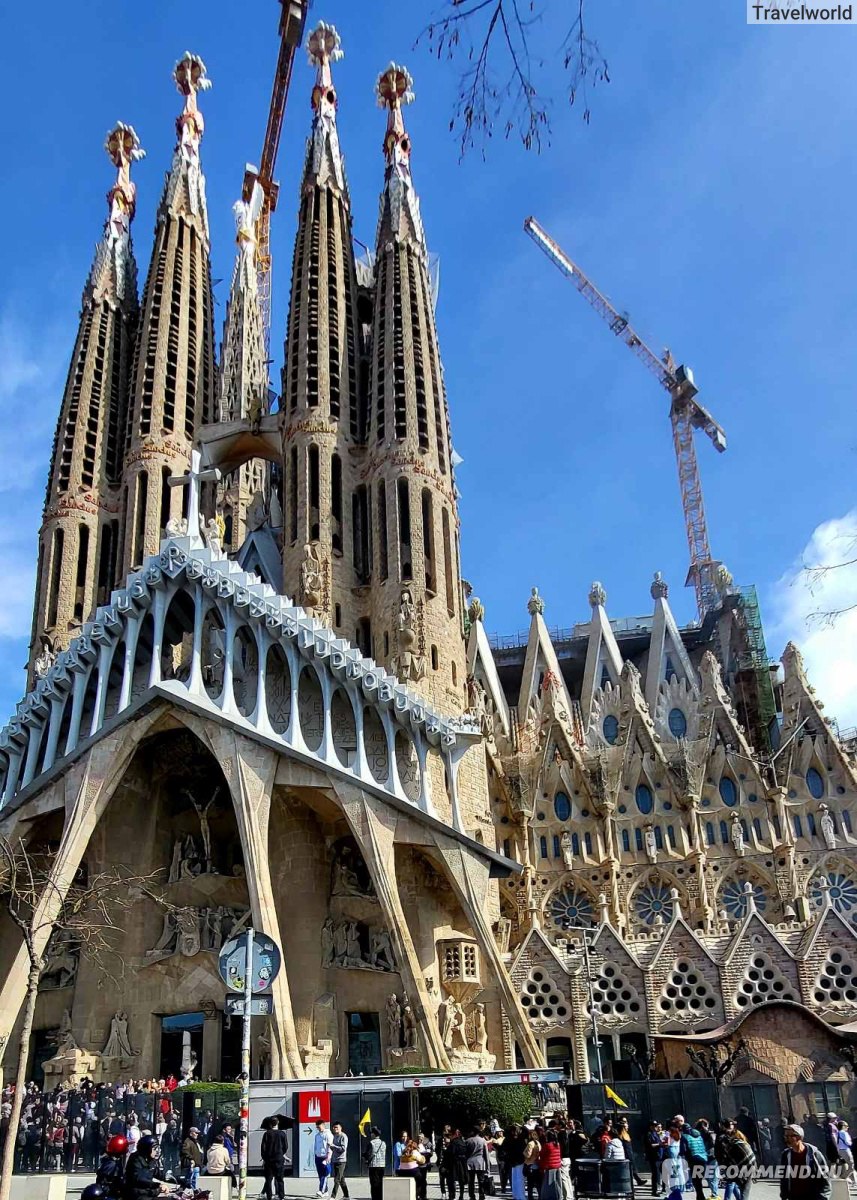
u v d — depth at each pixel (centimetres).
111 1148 1733
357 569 6706
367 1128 2925
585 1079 5078
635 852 7081
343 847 5478
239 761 4828
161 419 7412
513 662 10738
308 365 7144
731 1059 4412
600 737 7869
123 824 5444
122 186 8756
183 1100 3105
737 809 7144
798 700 7519
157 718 4975
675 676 9025
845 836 6962
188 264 8100
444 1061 4472
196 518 5306
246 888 5441
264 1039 4859
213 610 5303
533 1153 2452
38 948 4697
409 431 6712
